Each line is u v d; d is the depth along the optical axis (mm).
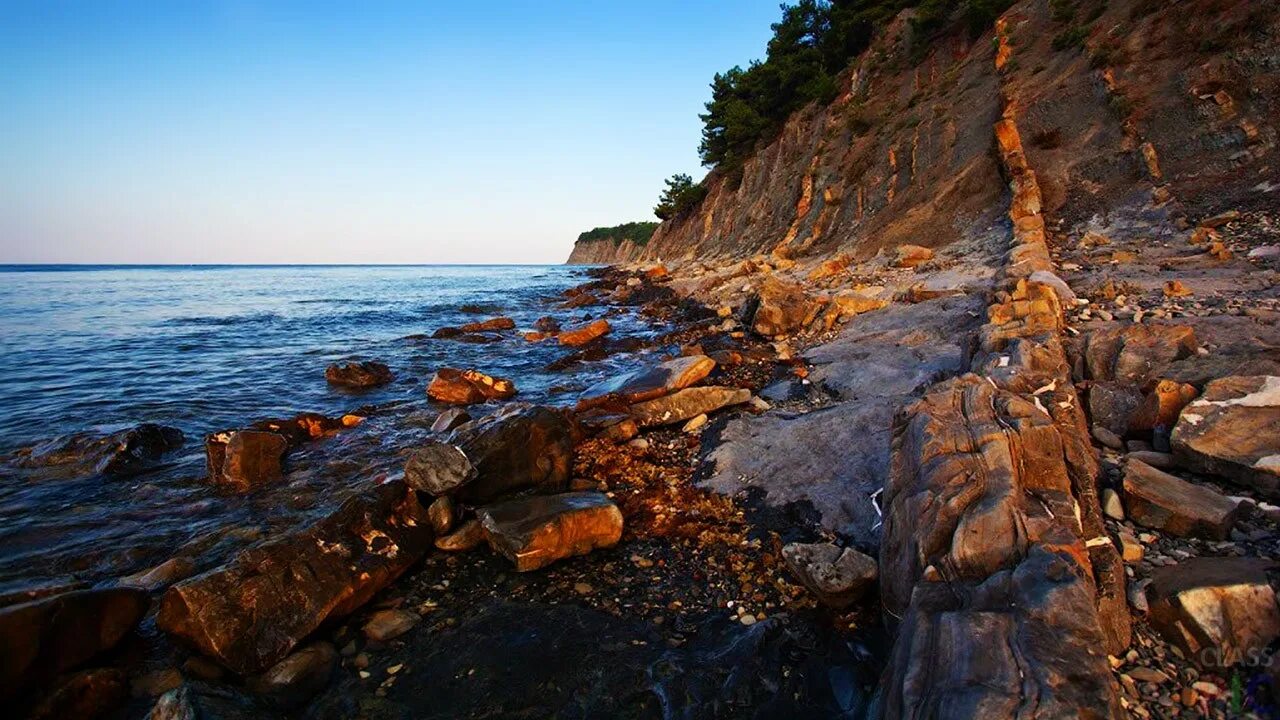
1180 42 18938
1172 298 9469
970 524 3574
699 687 3992
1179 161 16453
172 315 26812
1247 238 12273
